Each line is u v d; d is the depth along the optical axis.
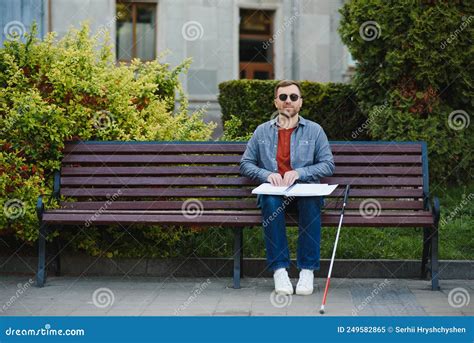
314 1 18.91
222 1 18.53
